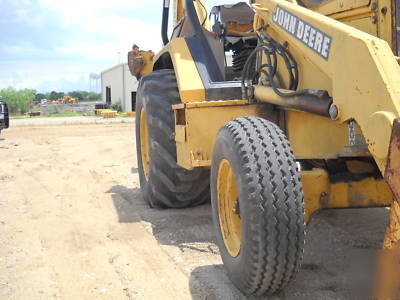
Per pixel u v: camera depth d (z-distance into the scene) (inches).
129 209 209.6
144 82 200.8
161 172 190.9
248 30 207.9
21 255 155.4
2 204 223.6
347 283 124.7
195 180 191.5
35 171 315.6
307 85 135.7
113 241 166.9
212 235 168.7
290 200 104.0
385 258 85.2
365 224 173.8
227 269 122.3
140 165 227.5
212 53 185.3
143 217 195.0
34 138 554.9
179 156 173.8
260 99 154.3
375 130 93.4
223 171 124.3
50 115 1528.1
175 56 181.2
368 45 99.7
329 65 113.1
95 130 661.9
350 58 104.4
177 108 167.6
